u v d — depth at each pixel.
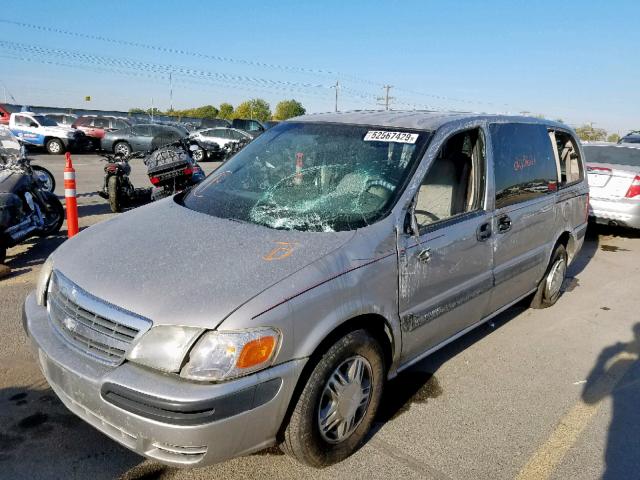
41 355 2.58
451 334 3.59
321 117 3.97
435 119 3.58
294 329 2.35
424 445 3.03
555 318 5.06
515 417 3.36
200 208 3.28
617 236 8.75
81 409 2.43
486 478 2.79
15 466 2.68
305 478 2.71
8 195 5.75
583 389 3.76
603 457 3.00
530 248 4.32
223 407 2.16
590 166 8.06
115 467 2.71
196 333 2.21
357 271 2.66
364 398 2.86
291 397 2.40
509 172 3.97
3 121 24.64
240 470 2.74
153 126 22.67
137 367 2.26
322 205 3.10
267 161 3.65
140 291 2.37
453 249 3.29
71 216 6.38
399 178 3.13
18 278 5.38
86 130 24.88
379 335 2.96
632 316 5.21
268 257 2.57
